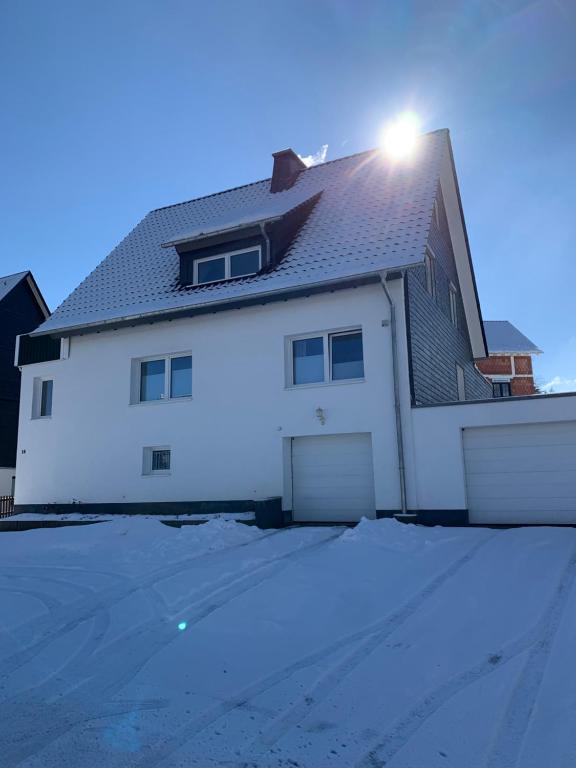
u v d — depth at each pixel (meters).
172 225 17.98
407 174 14.38
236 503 12.24
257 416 12.27
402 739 3.18
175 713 3.61
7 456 22.17
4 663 4.60
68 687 4.09
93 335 14.63
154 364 14.10
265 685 3.96
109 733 3.39
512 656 4.23
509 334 29.28
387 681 3.93
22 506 14.92
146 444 13.48
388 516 10.76
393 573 6.70
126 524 11.15
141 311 13.40
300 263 12.46
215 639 4.90
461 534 8.98
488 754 2.99
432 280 14.14
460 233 16.88
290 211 13.30
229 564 7.48
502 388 28.08
